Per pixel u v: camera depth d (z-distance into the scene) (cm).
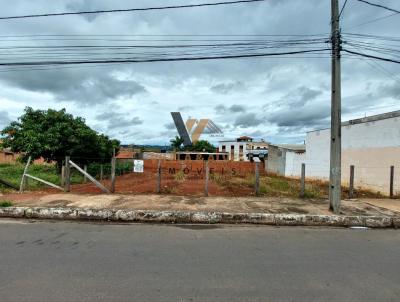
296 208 895
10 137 1905
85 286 367
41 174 1825
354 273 427
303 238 630
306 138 2231
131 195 1057
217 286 374
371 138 1496
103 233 638
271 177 2333
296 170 2380
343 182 1706
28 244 546
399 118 1325
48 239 582
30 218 793
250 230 698
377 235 675
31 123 1920
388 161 1383
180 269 429
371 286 383
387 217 793
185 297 342
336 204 838
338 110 851
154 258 475
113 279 389
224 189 1330
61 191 1138
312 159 2147
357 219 788
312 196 1116
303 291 365
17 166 2669
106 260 461
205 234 647
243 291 361
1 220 762
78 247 530
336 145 847
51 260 458
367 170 1519
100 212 794
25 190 1150
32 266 432
